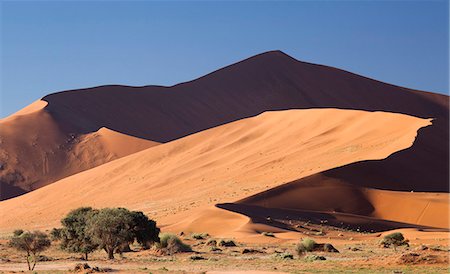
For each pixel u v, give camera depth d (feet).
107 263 175.73
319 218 320.50
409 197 344.08
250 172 422.41
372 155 399.85
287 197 346.13
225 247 231.71
